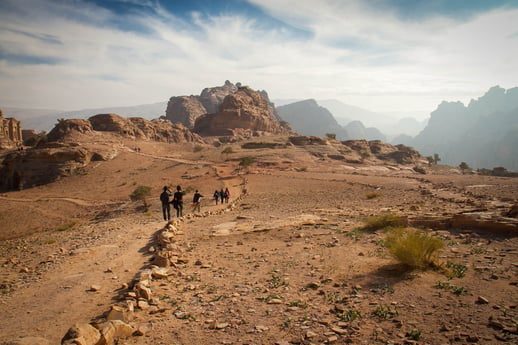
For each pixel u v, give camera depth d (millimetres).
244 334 5039
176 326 5453
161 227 16641
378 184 47844
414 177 64688
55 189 84625
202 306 6293
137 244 12555
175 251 10570
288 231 13203
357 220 14844
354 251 9438
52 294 7504
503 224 10023
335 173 77562
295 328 5105
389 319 5145
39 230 48406
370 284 6730
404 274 7098
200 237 13109
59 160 98938
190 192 56469
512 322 4688
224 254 10477
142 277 7895
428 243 7562
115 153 113625
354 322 5141
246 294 6789
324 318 5371
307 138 143125
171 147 147375
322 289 6660
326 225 14023
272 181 58312
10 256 13242
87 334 4555
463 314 5102
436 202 23156
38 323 5938
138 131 154500
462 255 8258
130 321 5695
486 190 33281
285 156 109625
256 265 8875
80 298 7156
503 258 7707
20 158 100188
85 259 10594
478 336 4438
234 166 91312
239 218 18375
